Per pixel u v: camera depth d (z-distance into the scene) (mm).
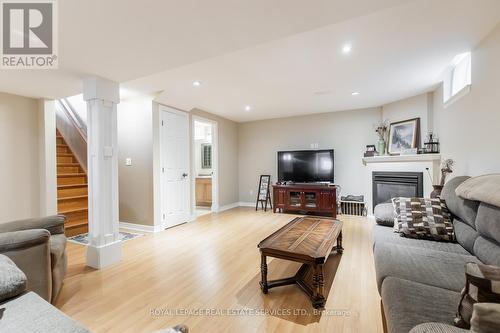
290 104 4781
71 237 3639
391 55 2666
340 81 3480
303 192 5133
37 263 1670
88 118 2623
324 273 2396
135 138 4156
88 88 2576
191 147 4902
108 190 2662
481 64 2375
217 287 2168
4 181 3049
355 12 1536
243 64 2865
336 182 5402
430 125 3973
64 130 4910
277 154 5930
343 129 5332
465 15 1960
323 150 5266
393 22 2041
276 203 5453
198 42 1905
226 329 1616
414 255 1726
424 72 3180
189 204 4754
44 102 3289
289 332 1576
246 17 1582
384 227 2504
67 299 1986
